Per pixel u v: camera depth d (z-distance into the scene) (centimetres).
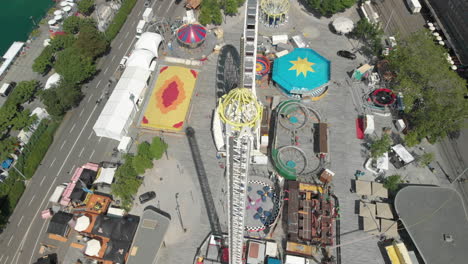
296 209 8750
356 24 13075
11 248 8606
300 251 8262
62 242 8650
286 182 9519
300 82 10956
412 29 12888
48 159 10088
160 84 11475
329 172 9375
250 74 7438
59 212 8925
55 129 10644
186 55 12381
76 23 12675
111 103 10488
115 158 10050
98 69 12081
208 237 8575
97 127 10056
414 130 9825
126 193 8844
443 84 10062
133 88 10825
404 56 10750
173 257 8400
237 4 13350
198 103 11150
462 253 7769
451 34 12431
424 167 9694
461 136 10275
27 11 14412
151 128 10600
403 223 8262
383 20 13275
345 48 12512
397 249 8044
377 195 9019
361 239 8544
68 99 10400
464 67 11525
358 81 11512
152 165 9606
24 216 9094
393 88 11056
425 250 7838
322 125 10238
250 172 9719
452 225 8156
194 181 9600
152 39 12044
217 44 12638
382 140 9525
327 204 8875
